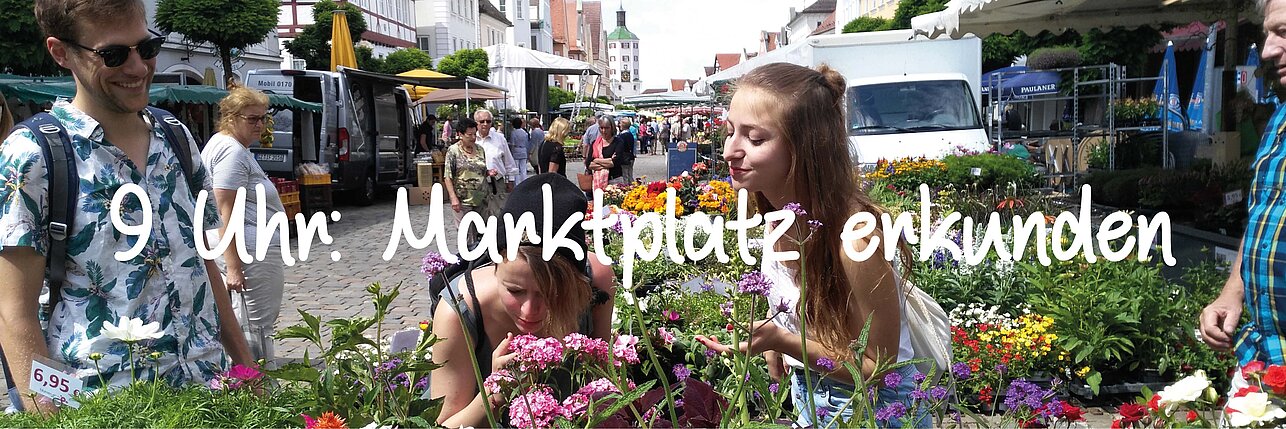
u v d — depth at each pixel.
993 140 16.42
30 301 2.50
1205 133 10.31
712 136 18.27
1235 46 8.89
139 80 2.60
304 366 2.00
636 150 48.59
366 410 2.02
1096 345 5.22
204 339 2.82
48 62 16.31
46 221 2.52
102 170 2.59
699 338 2.24
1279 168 2.46
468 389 2.36
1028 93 18.56
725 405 2.18
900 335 2.44
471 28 77.94
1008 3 10.64
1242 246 2.60
